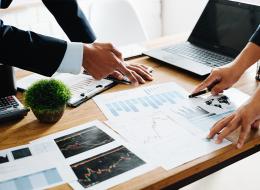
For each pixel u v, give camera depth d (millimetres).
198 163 703
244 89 1037
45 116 860
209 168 731
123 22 1805
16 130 852
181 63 1206
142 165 700
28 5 2152
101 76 969
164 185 666
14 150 770
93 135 815
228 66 1023
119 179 663
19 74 1206
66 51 891
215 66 1166
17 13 2135
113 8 1798
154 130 827
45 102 841
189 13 2508
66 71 921
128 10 1794
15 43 850
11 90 1021
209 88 1011
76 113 928
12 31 856
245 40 1220
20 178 677
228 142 773
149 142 779
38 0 2182
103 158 726
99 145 774
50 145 783
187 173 689
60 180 666
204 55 1278
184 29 2609
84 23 1208
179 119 873
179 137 794
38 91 845
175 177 675
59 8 1186
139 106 951
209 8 1396
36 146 781
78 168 698
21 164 718
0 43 845
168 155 729
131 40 1813
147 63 1275
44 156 743
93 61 933
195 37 1414
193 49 1349
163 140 784
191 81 1108
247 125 780
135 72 1141
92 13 1763
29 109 907
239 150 759
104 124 863
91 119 893
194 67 1163
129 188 640
